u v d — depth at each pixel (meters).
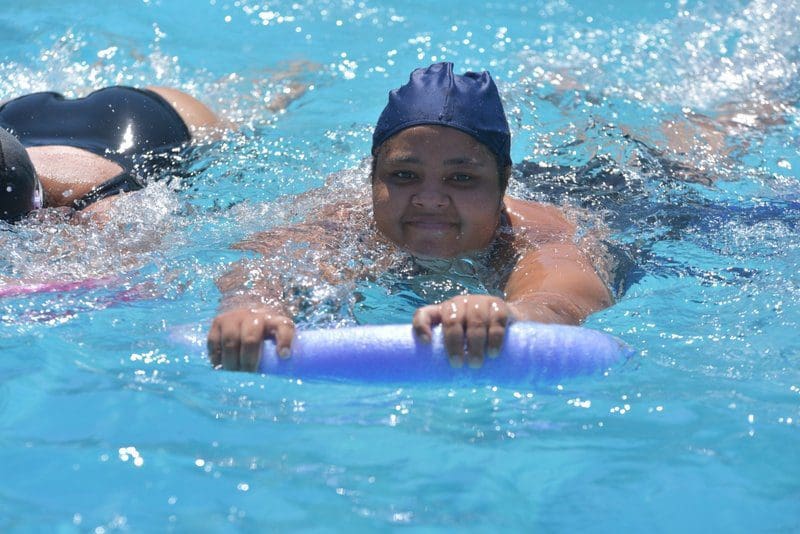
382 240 6.27
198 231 7.05
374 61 10.92
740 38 11.05
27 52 11.01
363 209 6.78
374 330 5.05
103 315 5.95
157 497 4.20
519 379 4.93
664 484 4.43
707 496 4.33
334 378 4.96
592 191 7.65
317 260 6.22
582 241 6.56
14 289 6.16
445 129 5.79
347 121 9.44
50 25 11.56
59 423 4.79
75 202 7.38
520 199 7.15
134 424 4.78
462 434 4.77
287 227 6.76
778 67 10.43
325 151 8.71
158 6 12.14
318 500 4.21
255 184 7.96
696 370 5.43
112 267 6.54
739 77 10.26
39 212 7.07
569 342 5.06
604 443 4.71
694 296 6.33
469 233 5.98
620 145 8.59
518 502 4.28
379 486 4.34
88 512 4.08
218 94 10.05
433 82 5.91
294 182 8.02
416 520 4.11
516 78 10.32
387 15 12.05
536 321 5.22
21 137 8.17
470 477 4.44
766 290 6.38
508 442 4.70
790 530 4.12
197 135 8.79
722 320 6.02
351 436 4.72
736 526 4.15
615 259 6.59
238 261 6.32
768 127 9.18
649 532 4.11
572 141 8.70
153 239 6.90
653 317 6.02
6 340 5.65
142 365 5.34
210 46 11.30
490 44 11.26
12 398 5.03
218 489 4.27
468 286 6.15
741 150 8.68
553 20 11.81
